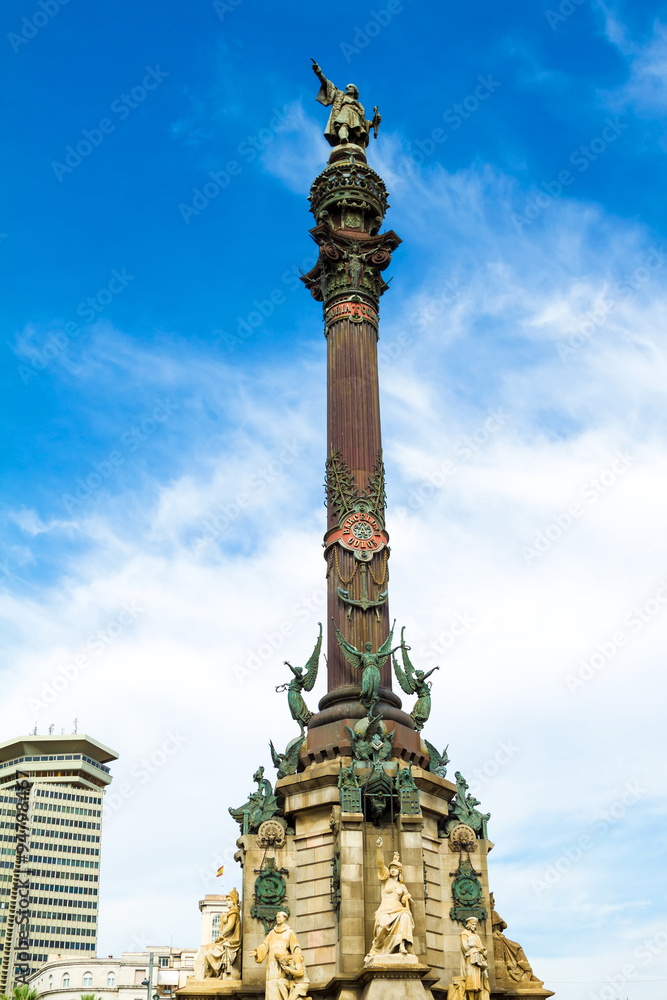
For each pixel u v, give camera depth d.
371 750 51.56
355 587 56.75
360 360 61.91
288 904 50.62
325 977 47.84
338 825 49.25
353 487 58.94
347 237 64.38
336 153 67.50
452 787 53.56
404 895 46.44
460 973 49.97
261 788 54.16
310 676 56.31
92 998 90.69
